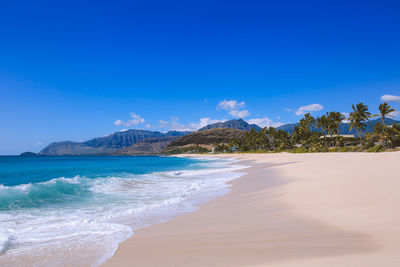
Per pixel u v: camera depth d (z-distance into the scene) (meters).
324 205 8.62
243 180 19.75
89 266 4.84
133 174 27.30
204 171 31.14
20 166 49.25
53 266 4.92
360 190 10.22
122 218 8.90
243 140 141.50
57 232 7.27
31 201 11.76
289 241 5.51
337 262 4.10
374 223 6.25
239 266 4.29
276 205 9.53
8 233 7.12
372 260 4.08
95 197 13.11
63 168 41.25
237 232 6.56
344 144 85.88
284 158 52.25
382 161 23.89
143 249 5.65
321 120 80.19
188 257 4.95
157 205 11.05
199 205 11.05
